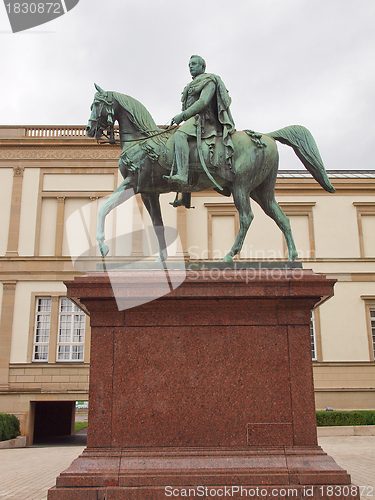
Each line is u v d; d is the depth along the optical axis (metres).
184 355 4.58
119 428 4.38
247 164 5.52
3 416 17.05
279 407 4.45
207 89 5.60
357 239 22.50
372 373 21.17
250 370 4.54
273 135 5.80
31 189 21.27
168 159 5.44
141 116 5.64
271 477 4.07
